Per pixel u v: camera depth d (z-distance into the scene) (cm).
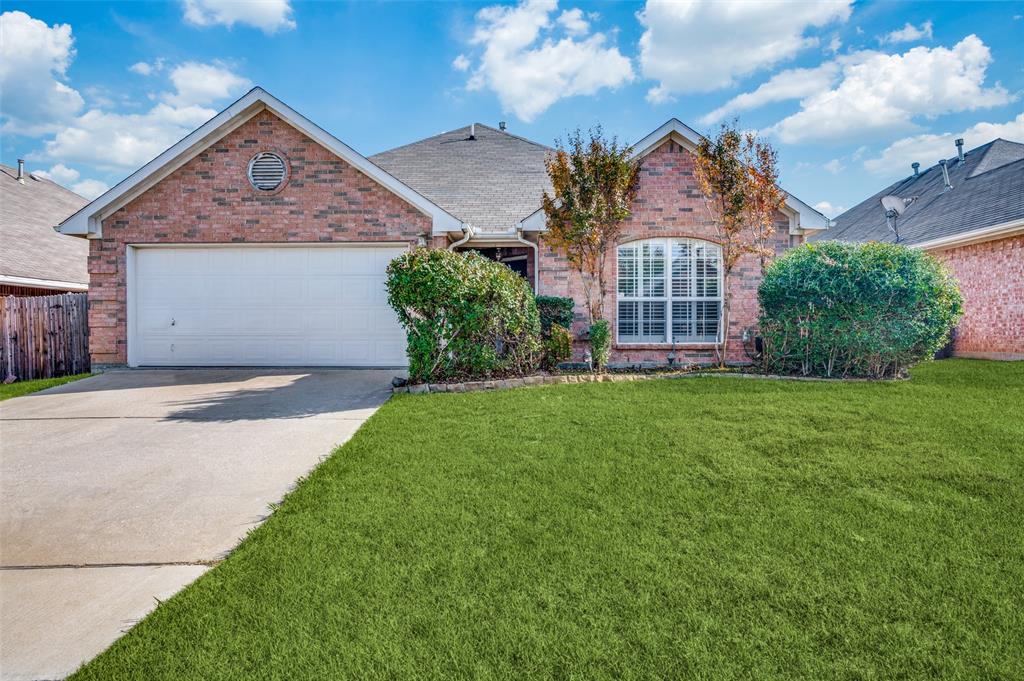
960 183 1855
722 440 502
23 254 1421
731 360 1102
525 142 1650
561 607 242
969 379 885
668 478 404
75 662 218
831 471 416
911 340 861
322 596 254
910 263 885
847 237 2153
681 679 197
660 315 1110
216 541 326
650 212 1099
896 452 462
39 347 1076
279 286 1095
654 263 1109
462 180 1388
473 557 288
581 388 802
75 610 255
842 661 206
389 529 324
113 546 321
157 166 1059
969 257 1428
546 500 365
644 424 566
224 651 219
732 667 203
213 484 419
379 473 423
